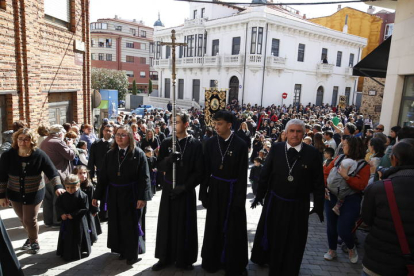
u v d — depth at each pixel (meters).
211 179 3.63
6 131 5.49
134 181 3.81
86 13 8.98
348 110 26.14
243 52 26.69
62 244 3.88
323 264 3.96
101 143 5.48
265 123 16.53
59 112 8.02
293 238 3.42
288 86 28.56
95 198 3.87
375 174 4.42
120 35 51.31
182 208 3.63
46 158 4.04
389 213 2.31
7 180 3.93
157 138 8.69
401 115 7.50
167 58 35.16
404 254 2.24
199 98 31.25
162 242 3.67
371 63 9.11
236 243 3.54
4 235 2.86
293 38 27.89
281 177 3.44
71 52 8.27
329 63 31.75
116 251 3.85
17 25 5.97
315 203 3.43
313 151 3.41
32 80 6.45
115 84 38.84
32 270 3.62
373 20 37.81
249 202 6.80
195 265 3.86
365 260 2.50
